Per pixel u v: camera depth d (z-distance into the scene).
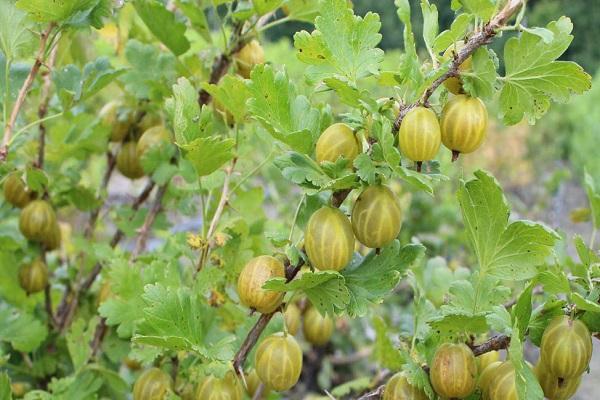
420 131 0.45
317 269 0.47
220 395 0.49
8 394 0.55
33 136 0.66
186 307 0.49
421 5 0.48
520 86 0.49
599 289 0.48
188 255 0.56
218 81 0.62
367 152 0.47
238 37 0.61
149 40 0.69
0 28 0.53
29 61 0.64
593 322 0.48
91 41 0.71
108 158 0.69
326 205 0.48
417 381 0.48
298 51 0.48
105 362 0.64
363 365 1.09
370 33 0.47
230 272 0.56
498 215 0.48
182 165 0.60
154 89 0.62
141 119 0.67
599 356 1.34
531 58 0.48
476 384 0.48
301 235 0.51
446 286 0.61
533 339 0.49
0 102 0.58
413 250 0.49
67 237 0.83
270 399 0.59
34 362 0.65
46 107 0.64
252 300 0.48
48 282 0.67
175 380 0.54
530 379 0.46
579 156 2.91
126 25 0.68
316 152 0.47
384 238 0.47
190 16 0.61
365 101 0.46
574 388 0.49
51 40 0.54
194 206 0.65
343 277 0.47
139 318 0.55
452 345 0.48
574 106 3.15
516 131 2.10
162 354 0.53
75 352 0.59
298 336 1.07
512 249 0.49
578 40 4.14
